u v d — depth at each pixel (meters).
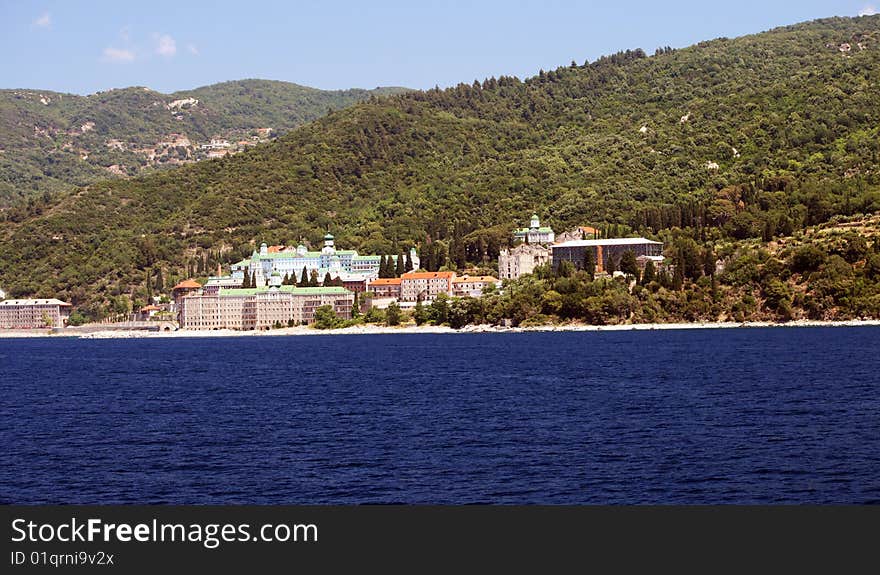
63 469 181.50
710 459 177.62
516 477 167.75
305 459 185.50
